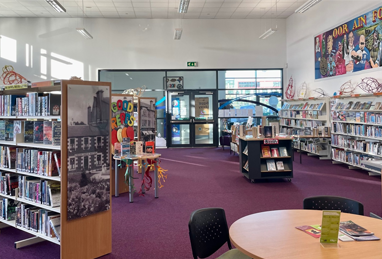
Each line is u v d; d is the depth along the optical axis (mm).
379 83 7074
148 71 12188
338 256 1626
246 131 7855
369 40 7414
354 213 2531
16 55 11602
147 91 12328
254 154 6496
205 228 2322
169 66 12109
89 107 3162
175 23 12055
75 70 11789
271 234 1941
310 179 6730
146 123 7203
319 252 1678
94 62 11844
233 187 6129
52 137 3154
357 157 7465
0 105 3971
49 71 11695
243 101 12523
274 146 6750
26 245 3555
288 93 12055
